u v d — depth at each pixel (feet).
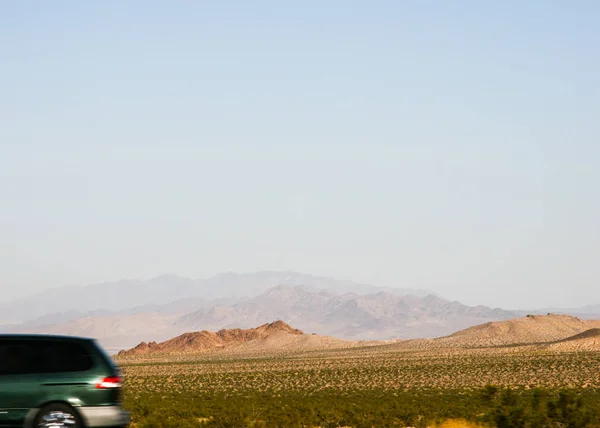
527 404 96.73
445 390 327.26
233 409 190.19
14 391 69.62
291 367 573.74
